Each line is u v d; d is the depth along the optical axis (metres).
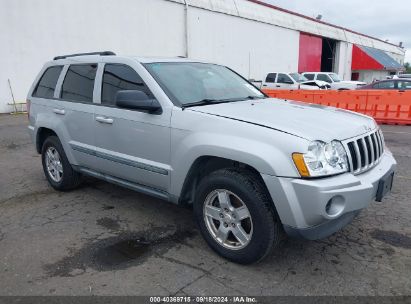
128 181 4.31
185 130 3.54
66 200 5.04
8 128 11.35
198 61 4.76
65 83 5.09
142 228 4.16
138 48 19.08
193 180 3.70
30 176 6.20
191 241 3.85
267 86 21.67
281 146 2.99
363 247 3.70
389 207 4.70
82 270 3.32
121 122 4.11
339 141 3.17
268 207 3.11
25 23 14.66
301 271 3.29
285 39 30.80
